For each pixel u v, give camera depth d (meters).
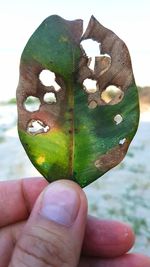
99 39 0.06
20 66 0.06
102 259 0.09
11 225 0.09
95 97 0.06
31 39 0.06
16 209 0.09
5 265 0.09
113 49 0.06
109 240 0.09
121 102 0.06
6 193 0.09
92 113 0.06
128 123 0.06
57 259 0.07
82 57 0.06
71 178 0.07
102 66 0.06
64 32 0.06
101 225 0.09
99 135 0.06
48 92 0.06
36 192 0.09
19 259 0.07
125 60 0.06
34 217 0.07
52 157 0.07
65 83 0.06
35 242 0.07
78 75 0.06
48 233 0.07
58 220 0.07
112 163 0.06
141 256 0.09
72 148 0.07
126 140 0.06
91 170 0.07
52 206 0.07
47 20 0.06
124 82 0.06
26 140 0.07
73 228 0.07
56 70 0.06
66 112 0.06
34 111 0.06
